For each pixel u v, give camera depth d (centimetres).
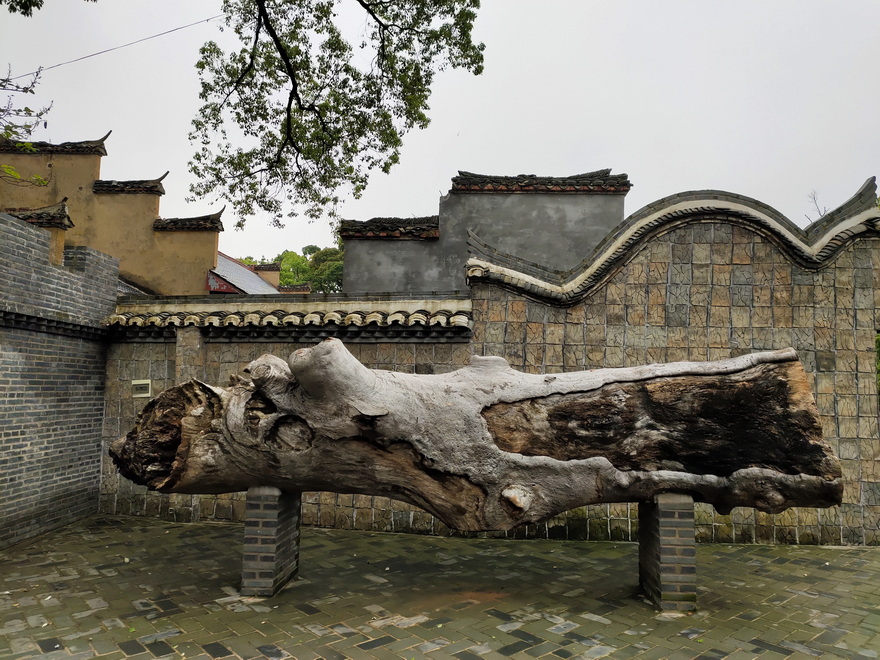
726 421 452
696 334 695
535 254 1088
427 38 962
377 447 468
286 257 3572
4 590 505
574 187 1090
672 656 382
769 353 466
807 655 384
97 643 398
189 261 1202
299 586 522
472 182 1104
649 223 697
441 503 477
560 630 424
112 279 820
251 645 396
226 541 671
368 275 1118
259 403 480
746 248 696
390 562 601
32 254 670
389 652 387
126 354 807
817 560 603
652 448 461
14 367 656
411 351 738
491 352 711
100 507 796
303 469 480
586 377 487
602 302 709
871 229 676
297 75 1012
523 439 470
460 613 458
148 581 532
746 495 449
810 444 438
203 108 1030
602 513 695
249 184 1079
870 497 660
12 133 700
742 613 457
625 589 516
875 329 675
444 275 1103
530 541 689
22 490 664
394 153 1078
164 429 506
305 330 751
